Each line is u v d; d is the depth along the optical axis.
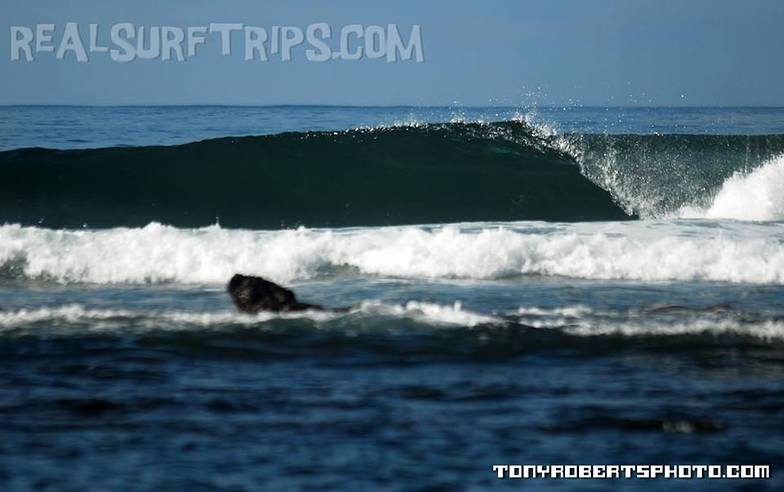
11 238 65.50
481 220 95.31
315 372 38.91
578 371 38.97
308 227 91.75
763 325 45.50
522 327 45.25
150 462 28.41
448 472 27.67
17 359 40.62
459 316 46.72
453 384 37.09
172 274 62.91
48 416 33.06
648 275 63.00
